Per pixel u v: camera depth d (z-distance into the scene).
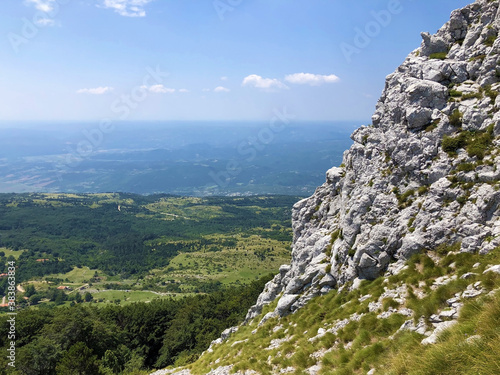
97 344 87.31
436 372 12.00
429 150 28.11
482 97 27.45
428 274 21.98
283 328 32.41
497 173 22.55
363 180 34.06
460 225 22.70
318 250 38.12
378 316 21.69
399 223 27.23
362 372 17.53
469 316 14.48
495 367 10.11
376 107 38.53
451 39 34.00
